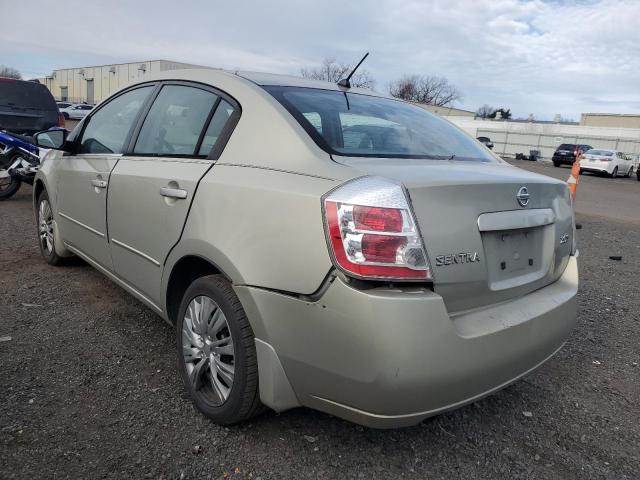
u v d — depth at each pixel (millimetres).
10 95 9828
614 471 2535
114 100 4012
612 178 28141
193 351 2736
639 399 3244
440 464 2486
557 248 2820
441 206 2152
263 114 2621
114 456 2354
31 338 3422
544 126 49156
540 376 3482
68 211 4211
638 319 4672
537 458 2592
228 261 2391
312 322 2104
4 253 5289
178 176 2818
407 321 1963
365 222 2006
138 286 3270
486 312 2338
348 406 2109
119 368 3121
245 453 2449
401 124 3086
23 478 2170
